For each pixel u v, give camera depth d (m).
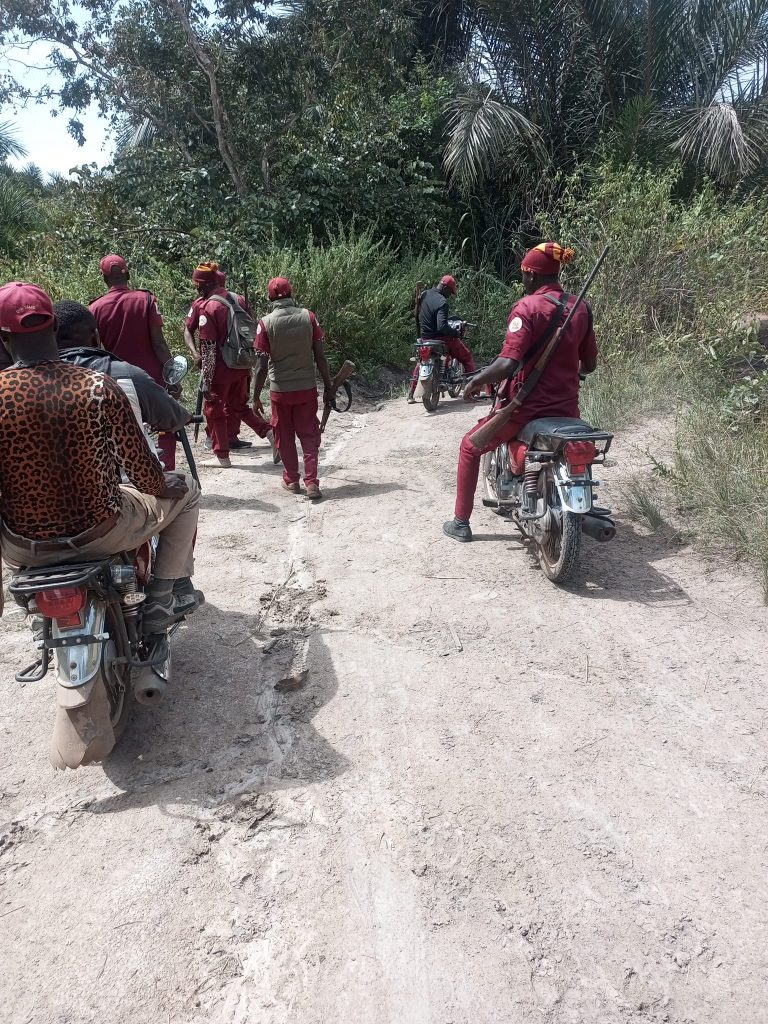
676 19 14.55
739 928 2.41
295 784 3.07
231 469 7.36
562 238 11.28
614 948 2.36
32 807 3.00
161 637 3.34
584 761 3.12
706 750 3.17
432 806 2.92
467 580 4.70
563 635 4.04
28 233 16.98
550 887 2.57
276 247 12.15
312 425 6.42
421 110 15.66
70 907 2.55
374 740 3.29
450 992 2.25
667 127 14.22
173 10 13.04
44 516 2.79
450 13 16.84
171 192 13.52
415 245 14.91
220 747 3.30
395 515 5.87
